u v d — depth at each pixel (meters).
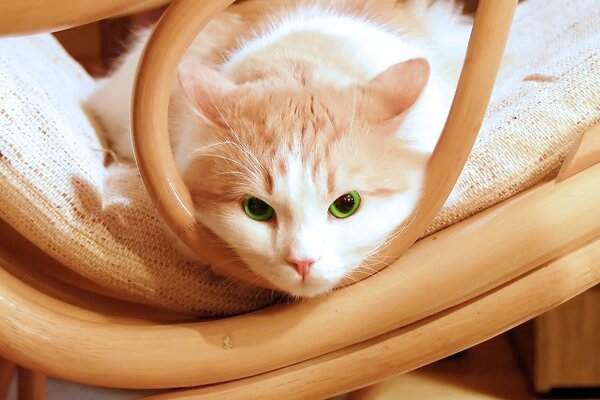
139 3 0.54
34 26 0.53
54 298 0.63
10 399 0.96
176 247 0.65
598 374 1.03
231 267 0.63
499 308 0.62
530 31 0.85
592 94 0.66
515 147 0.65
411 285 0.62
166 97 0.57
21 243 0.67
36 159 0.63
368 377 0.63
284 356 0.62
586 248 0.62
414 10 0.83
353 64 0.69
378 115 0.64
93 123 0.80
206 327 0.63
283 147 0.63
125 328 0.62
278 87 0.65
